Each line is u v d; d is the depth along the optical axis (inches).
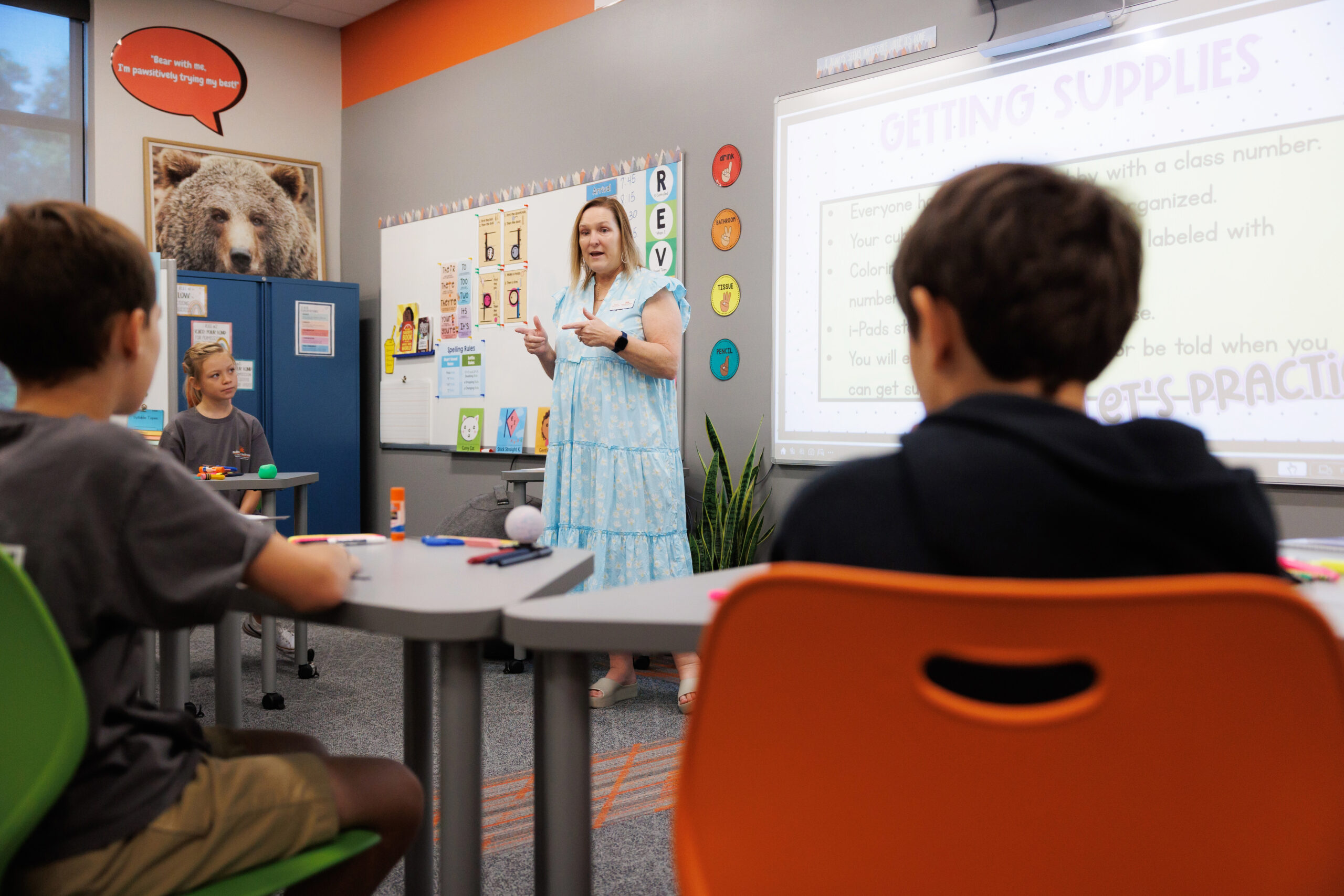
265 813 34.3
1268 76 91.3
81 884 30.0
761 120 134.1
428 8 193.0
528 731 100.4
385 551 50.6
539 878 41.7
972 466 23.2
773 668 20.5
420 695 53.9
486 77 179.9
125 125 191.6
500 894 65.1
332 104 217.0
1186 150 96.6
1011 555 22.3
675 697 116.0
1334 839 18.9
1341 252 87.7
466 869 37.0
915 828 20.3
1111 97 101.3
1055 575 22.2
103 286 34.4
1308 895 19.3
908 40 118.3
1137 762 19.0
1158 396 99.3
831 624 19.8
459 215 185.2
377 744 95.7
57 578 30.6
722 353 139.9
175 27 196.5
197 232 199.0
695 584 40.1
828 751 20.6
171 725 33.9
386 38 204.1
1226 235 94.3
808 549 24.8
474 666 37.0
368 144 209.6
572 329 107.7
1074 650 18.4
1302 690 18.3
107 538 31.5
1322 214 88.7
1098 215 25.6
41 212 34.4
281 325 193.2
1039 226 25.2
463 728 36.8
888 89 119.7
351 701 112.0
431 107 192.9
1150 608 18.1
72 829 30.2
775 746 21.0
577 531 108.0
